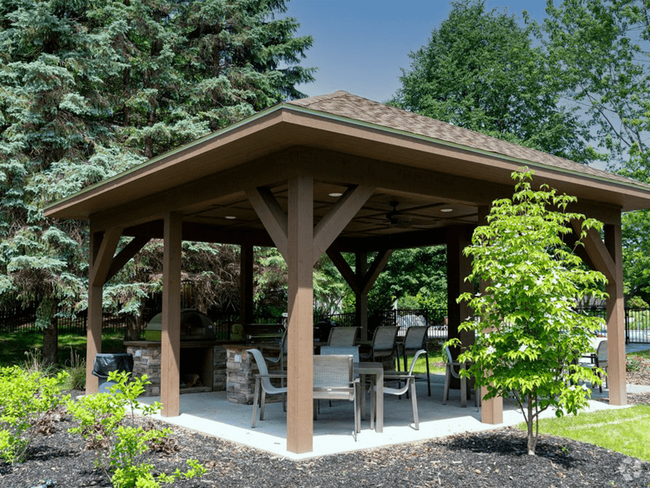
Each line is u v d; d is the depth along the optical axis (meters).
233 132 5.43
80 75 15.98
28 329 19.95
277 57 21.69
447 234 11.31
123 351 18.06
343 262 13.84
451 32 26.70
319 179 5.80
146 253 16.70
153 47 19.30
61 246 14.69
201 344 10.18
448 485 4.64
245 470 5.02
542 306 5.28
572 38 21.62
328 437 6.30
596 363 9.48
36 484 4.62
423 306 23.14
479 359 5.65
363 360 10.71
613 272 8.97
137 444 4.50
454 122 23.89
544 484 4.71
